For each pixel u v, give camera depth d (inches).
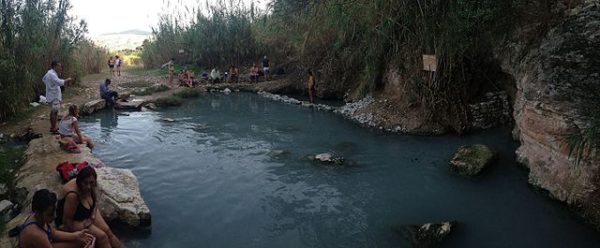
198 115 635.5
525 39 435.2
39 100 626.5
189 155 439.2
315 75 776.3
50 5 677.9
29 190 308.7
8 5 549.0
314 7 666.8
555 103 321.1
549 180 330.3
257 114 642.2
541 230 286.5
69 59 754.2
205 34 1045.2
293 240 277.7
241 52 1031.0
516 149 429.1
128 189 315.3
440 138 489.1
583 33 350.9
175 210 315.3
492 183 362.3
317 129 545.0
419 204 327.6
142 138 500.4
